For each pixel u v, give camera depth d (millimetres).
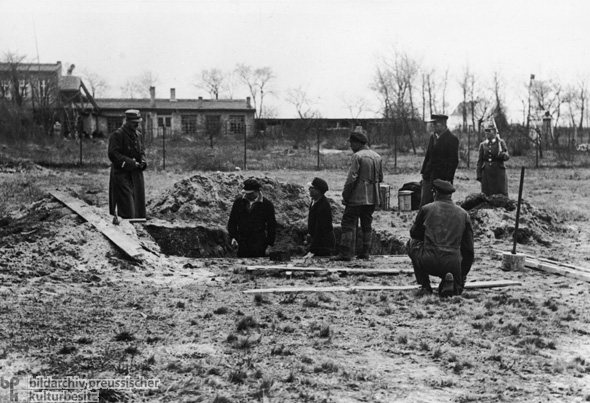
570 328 7230
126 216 12375
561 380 5695
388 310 7715
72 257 9781
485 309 7887
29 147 42062
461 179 29391
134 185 12570
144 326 6887
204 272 9828
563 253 12133
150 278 9242
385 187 18047
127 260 9930
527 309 7977
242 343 6332
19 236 10555
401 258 11453
